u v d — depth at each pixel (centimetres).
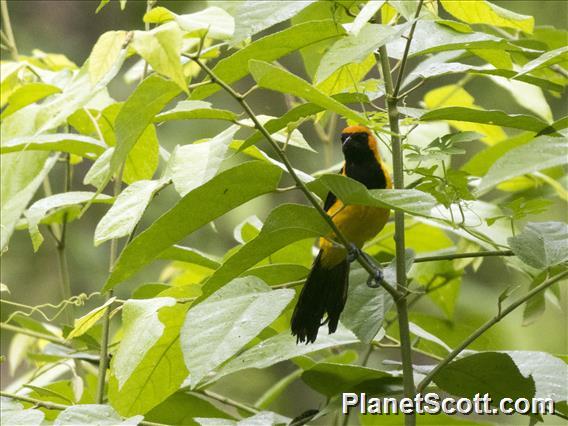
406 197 445
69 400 590
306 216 484
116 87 1366
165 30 417
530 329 955
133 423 462
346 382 596
